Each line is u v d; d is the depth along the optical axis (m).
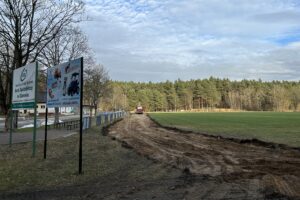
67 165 12.39
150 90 168.38
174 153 16.12
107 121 49.34
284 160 13.59
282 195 7.98
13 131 29.88
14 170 11.46
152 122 51.16
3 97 31.47
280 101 159.62
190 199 7.79
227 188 8.75
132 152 16.02
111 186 9.20
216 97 173.00
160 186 9.09
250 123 41.91
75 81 11.27
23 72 15.75
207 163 13.08
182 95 170.88
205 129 32.19
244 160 13.79
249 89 172.62
